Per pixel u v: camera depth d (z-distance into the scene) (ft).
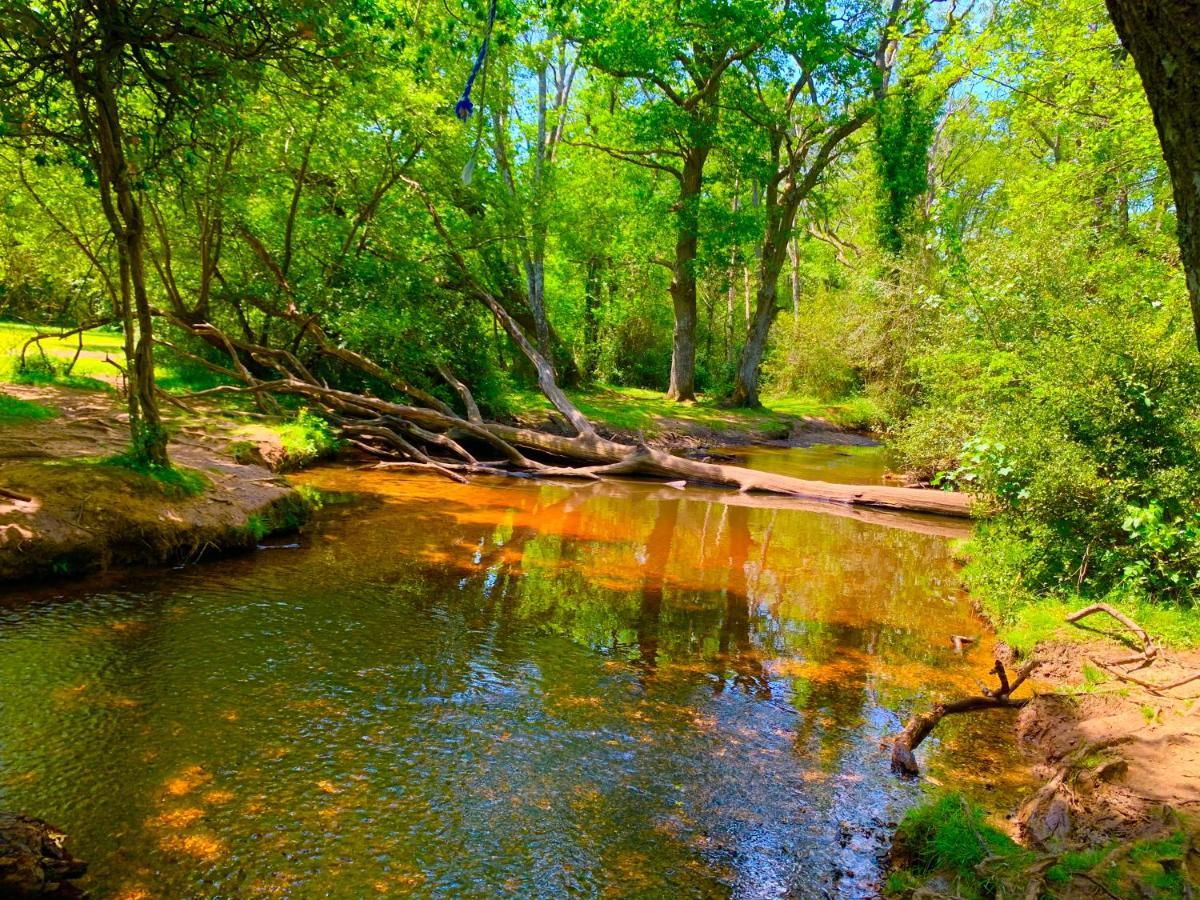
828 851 10.96
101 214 39.50
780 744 14.33
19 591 18.43
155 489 22.58
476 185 55.88
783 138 81.51
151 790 11.16
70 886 9.01
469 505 35.91
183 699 14.02
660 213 80.84
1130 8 7.18
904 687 17.67
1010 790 13.16
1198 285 7.11
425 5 46.52
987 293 37.29
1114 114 40.91
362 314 45.44
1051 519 24.30
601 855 10.50
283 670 15.66
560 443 51.55
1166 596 22.13
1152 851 9.95
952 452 40.29
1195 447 23.07
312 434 42.32
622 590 23.98
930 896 9.56
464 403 55.93
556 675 16.78
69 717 13.02
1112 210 45.29
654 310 119.34
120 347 56.34
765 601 24.09
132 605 18.37
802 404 100.58
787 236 86.79
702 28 68.49
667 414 77.30
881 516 43.16
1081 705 15.92
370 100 41.93
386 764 12.41
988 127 98.73
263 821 10.64
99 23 18.84
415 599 20.97
